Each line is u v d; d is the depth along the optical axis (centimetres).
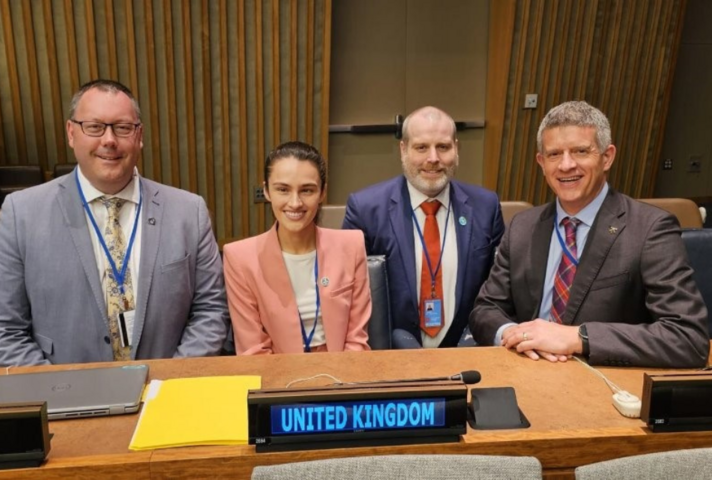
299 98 476
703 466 101
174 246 203
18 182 395
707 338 160
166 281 200
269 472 97
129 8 423
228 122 464
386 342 221
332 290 196
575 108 180
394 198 254
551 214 198
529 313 198
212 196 471
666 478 99
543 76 508
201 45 445
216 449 112
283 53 462
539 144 190
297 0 454
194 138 459
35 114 426
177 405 127
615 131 541
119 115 189
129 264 198
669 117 585
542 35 500
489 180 534
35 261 192
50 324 193
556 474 117
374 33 500
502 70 500
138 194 204
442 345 253
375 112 514
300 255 197
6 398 129
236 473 110
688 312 161
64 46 423
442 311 249
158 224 203
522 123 517
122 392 132
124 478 108
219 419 121
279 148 192
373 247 254
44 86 426
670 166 598
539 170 530
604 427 120
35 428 106
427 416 114
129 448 113
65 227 193
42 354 192
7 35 410
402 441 114
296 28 459
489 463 97
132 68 434
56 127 431
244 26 450
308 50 464
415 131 244
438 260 250
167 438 114
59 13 417
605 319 181
